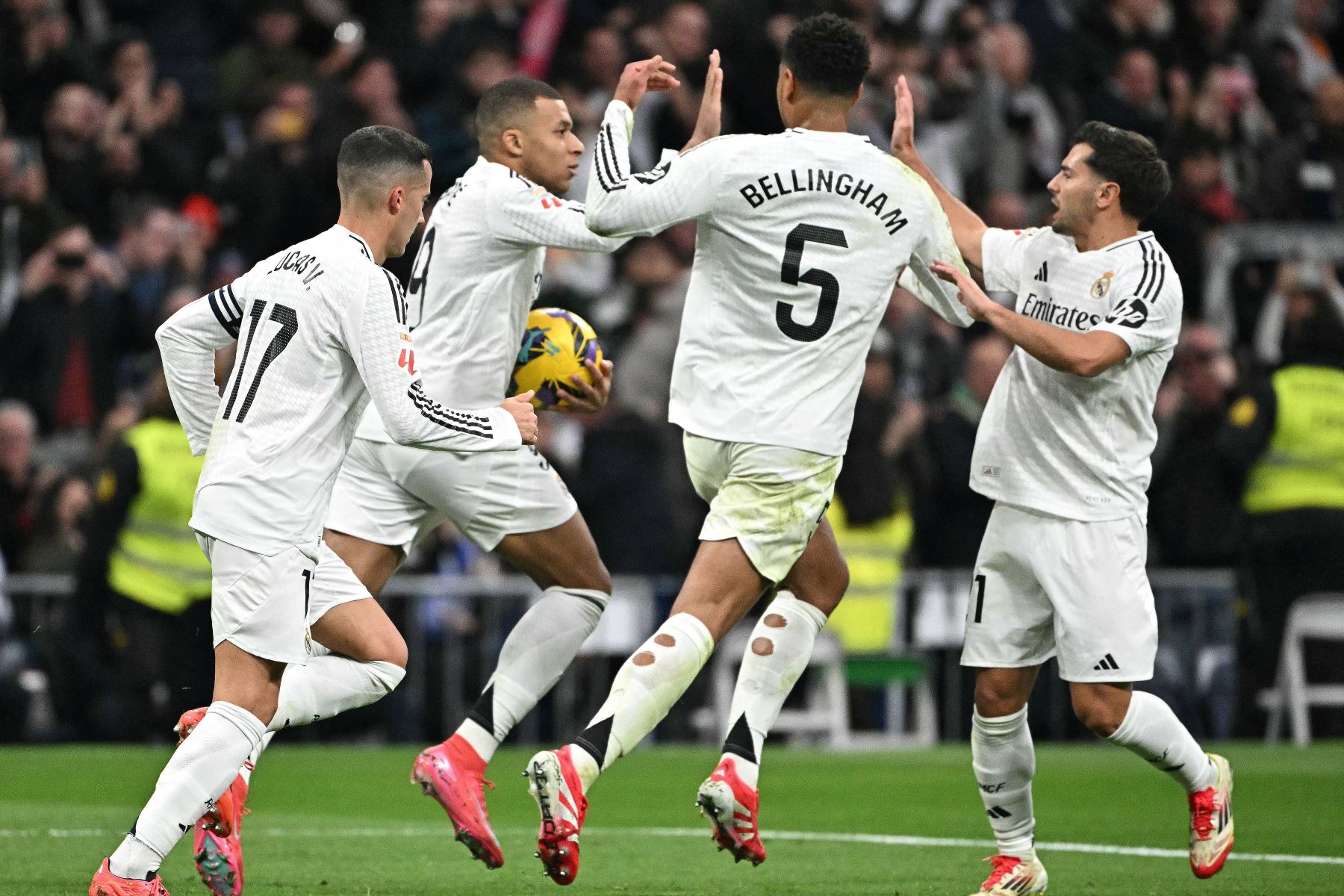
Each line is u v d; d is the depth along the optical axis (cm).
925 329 4931
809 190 1922
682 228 4794
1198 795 2122
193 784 1836
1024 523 2078
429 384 2186
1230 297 5366
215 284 4753
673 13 5338
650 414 4394
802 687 4503
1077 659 2050
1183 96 5781
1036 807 3166
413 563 4438
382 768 3784
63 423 4697
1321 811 3056
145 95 5272
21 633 4203
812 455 1941
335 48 5522
